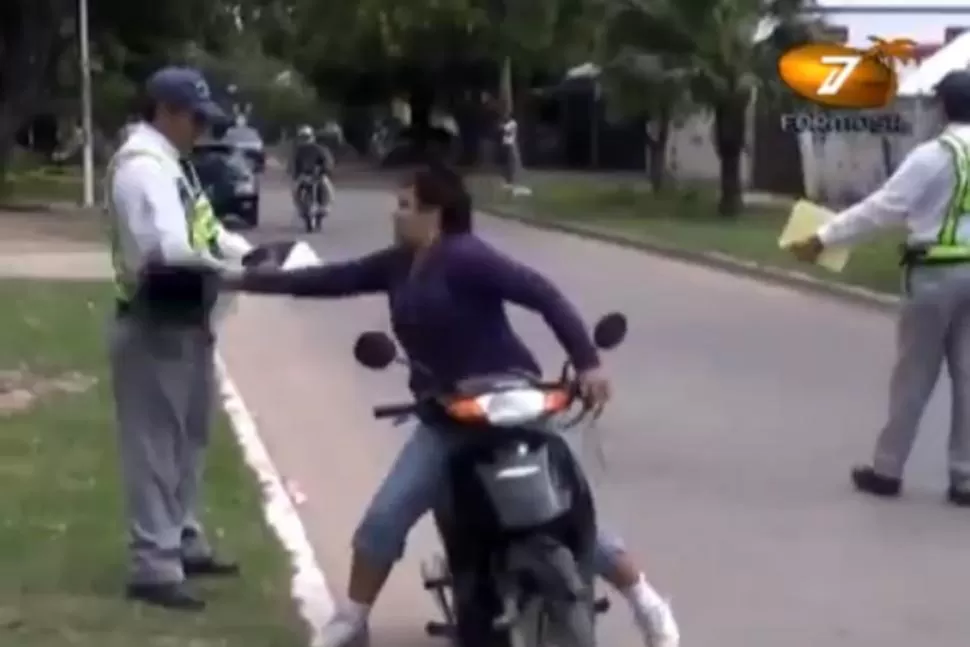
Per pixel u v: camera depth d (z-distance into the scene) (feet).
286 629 33.09
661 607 31.19
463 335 29.09
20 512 42.75
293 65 341.00
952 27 195.93
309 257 32.78
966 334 46.65
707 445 55.11
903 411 47.62
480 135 297.94
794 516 45.50
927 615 36.40
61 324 82.58
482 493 27.89
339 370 71.26
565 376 29.25
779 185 210.38
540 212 179.01
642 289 107.34
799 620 35.96
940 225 45.98
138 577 34.45
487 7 281.54
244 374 69.92
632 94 173.68
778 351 78.38
